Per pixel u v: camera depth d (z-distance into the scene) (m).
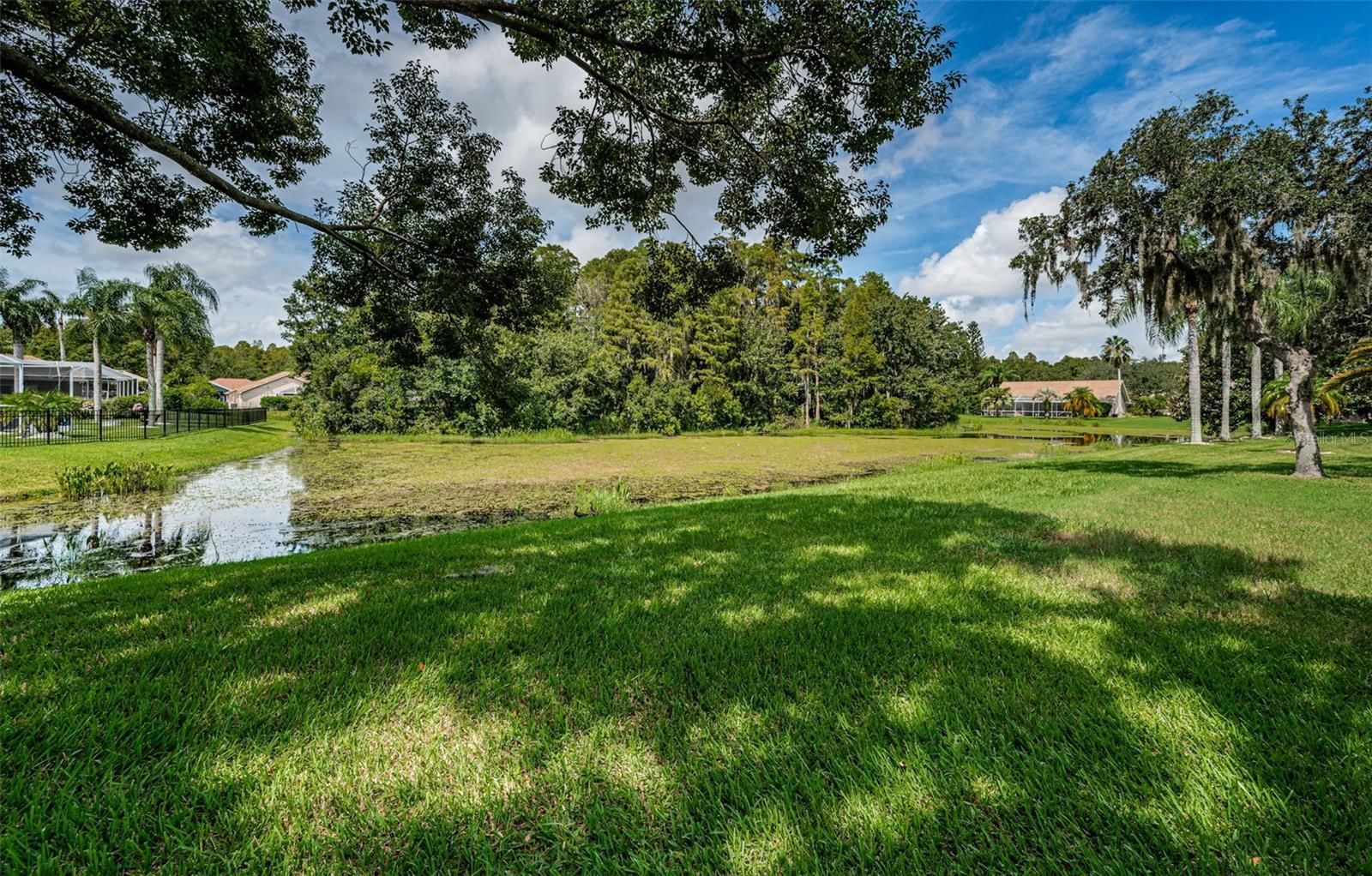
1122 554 5.00
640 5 5.21
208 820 1.69
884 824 1.64
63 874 1.47
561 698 2.40
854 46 4.77
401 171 7.64
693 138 6.65
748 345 41.81
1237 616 3.30
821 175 6.26
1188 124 11.20
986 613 3.40
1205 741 2.00
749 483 15.08
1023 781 1.82
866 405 44.00
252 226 7.30
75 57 5.36
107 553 7.43
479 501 11.69
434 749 2.03
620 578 4.31
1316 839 1.55
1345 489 9.23
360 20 4.76
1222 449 20.58
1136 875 1.46
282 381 61.06
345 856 1.57
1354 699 2.28
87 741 2.03
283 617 3.44
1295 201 10.24
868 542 5.62
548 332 34.78
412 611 3.54
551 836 1.62
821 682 2.51
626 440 30.52
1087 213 12.35
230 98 6.11
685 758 1.97
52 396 26.67
